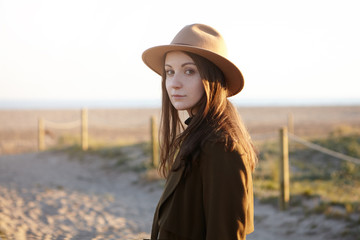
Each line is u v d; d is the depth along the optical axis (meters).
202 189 1.40
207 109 1.48
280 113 59.19
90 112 68.62
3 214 5.80
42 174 11.51
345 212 7.02
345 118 47.00
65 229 5.33
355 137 15.40
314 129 28.80
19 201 7.11
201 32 1.55
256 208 8.12
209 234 1.30
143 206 8.12
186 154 1.40
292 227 6.79
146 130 32.16
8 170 11.81
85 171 12.26
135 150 14.01
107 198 8.38
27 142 22.62
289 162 12.66
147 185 10.21
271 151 13.50
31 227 5.20
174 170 1.47
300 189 8.95
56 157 14.44
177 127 1.82
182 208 1.42
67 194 8.36
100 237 4.92
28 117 53.00
